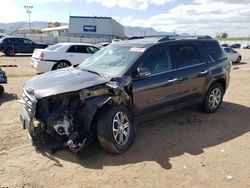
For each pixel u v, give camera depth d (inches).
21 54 1144.2
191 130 232.2
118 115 185.2
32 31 3385.8
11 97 337.7
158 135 220.1
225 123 251.6
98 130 178.7
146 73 200.7
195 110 283.9
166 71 224.1
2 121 246.7
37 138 203.0
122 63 208.4
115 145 181.3
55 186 152.4
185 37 258.7
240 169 173.3
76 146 174.6
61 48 527.2
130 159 181.0
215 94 275.9
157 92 215.5
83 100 173.3
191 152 193.3
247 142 212.8
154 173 165.8
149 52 214.8
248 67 797.9
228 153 193.8
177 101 235.0
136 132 225.1
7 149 191.6
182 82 233.8
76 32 2480.3
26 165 172.1
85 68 221.5
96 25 2472.9
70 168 169.5
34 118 179.3
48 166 171.3
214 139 216.4
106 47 246.7
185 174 165.6
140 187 152.4
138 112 207.0
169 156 186.5
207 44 270.7
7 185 152.3
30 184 153.7
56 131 179.8
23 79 482.6
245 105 316.2
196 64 251.1
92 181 157.0
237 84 458.0
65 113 176.2
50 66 514.0
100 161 177.5
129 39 264.5
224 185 156.1
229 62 289.0
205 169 171.9
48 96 172.4
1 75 341.7
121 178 160.1
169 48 231.8
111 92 182.9
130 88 198.1
